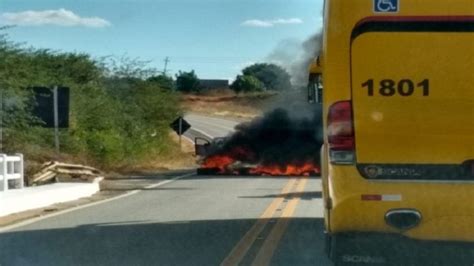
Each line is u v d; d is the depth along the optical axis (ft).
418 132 33.99
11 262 46.96
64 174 112.57
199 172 148.66
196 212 74.28
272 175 144.46
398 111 34.06
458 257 34.19
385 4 33.99
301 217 68.33
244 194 96.32
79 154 152.05
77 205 84.07
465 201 33.78
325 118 34.94
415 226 33.91
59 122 132.46
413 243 34.09
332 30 34.47
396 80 34.06
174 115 206.59
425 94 33.94
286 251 49.80
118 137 168.25
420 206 33.88
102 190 107.45
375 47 34.14
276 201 85.05
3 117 126.93
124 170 160.76
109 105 175.73
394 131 34.06
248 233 58.18
